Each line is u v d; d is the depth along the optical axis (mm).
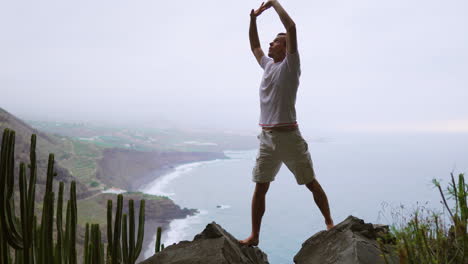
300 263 2801
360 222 2773
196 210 129875
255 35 3369
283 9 2869
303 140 2939
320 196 3018
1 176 2152
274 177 3033
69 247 2283
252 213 3078
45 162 86250
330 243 2695
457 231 1607
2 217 2193
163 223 102312
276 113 2861
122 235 2473
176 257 2541
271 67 3000
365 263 2238
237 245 2912
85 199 89062
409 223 1695
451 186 1601
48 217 2248
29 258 2281
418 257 1677
